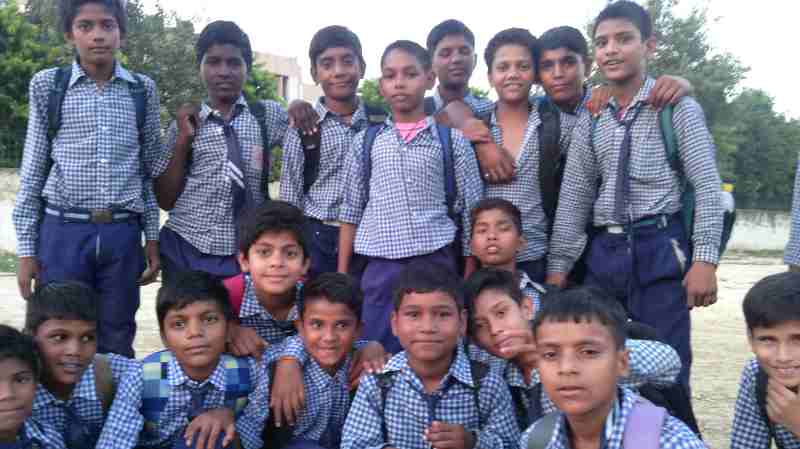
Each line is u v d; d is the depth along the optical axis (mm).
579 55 4316
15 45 16594
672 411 3020
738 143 28359
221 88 4297
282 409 3213
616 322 2326
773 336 2641
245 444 3232
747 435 2963
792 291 2609
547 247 4234
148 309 9336
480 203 3850
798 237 4227
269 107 4504
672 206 3744
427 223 3836
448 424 2910
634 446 2221
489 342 3336
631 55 3793
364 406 3146
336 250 4301
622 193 3781
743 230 24891
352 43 4363
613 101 3926
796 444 2852
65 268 3818
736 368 6848
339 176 4316
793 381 2621
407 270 3172
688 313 3773
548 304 2367
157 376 3193
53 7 18438
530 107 4395
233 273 4156
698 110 3725
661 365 2965
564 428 2465
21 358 2717
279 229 3416
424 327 3027
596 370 2271
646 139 3764
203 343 3119
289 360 3297
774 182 32062
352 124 4371
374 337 3832
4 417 2674
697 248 3666
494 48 4363
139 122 4039
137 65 19188
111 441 2979
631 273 3770
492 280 3354
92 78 3930
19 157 16609
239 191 4172
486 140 4152
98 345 3934
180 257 4223
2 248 15172
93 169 3838
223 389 3227
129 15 19516
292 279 3445
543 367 2355
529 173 4172
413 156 3914
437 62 4914
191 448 3000
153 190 4332
